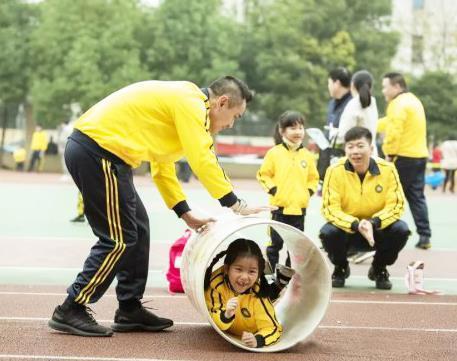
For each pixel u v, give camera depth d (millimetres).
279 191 12070
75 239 16203
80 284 7793
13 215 20969
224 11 54781
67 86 51344
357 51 55625
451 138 57469
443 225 21422
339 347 7805
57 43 52531
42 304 9688
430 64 59562
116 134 7703
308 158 12320
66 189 32906
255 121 59562
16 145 61250
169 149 7895
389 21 56875
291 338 7734
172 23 52344
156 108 7754
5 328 8180
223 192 7691
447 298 10812
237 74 52438
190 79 52469
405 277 11336
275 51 54031
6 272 12211
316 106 54188
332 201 11078
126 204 7777
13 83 54656
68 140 7871
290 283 8383
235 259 7703
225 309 7559
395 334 8484
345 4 55188
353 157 10984
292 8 54250
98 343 7617
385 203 11109
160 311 9539
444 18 58938
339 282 11523
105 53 51375
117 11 52344
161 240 16406
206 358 7168
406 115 15039
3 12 54469
